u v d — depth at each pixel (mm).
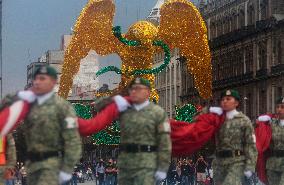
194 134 11750
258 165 13445
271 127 13297
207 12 80000
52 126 9148
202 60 22219
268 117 13336
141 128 10102
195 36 21984
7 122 9023
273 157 13297
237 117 11734
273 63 62594
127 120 10156
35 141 9172
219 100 12047
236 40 70250
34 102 9211
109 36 21531
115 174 32188
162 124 10125
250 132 11703
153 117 10125
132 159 10109
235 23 72250
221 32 76062
